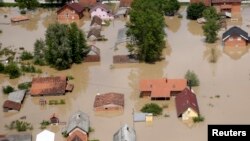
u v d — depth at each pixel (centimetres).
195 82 8012
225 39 9381
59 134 6919
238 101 7519
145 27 8638
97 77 8581
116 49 9562
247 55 9100
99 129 6988
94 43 9931
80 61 9075
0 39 10494
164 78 8038
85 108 7600
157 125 7019
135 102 7650
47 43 8850
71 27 9006
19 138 6688
